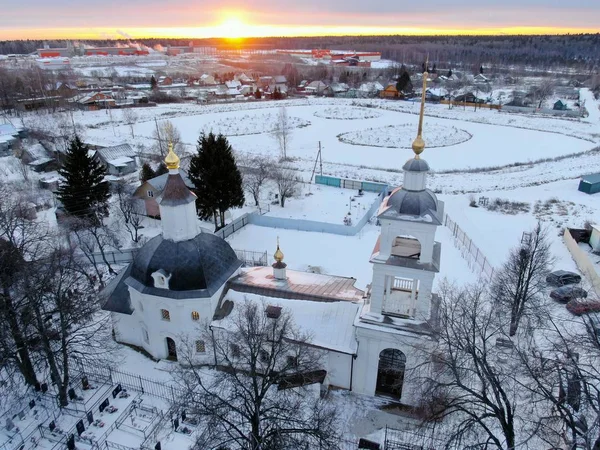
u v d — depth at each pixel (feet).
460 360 105.91
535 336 131.54
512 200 248.32
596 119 472.03
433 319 102.83
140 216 222.28
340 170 312.09
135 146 364.38
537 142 389.60
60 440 100.42
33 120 426.51
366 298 113.60
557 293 151.33
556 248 191.31
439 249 104.37
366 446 96.89
